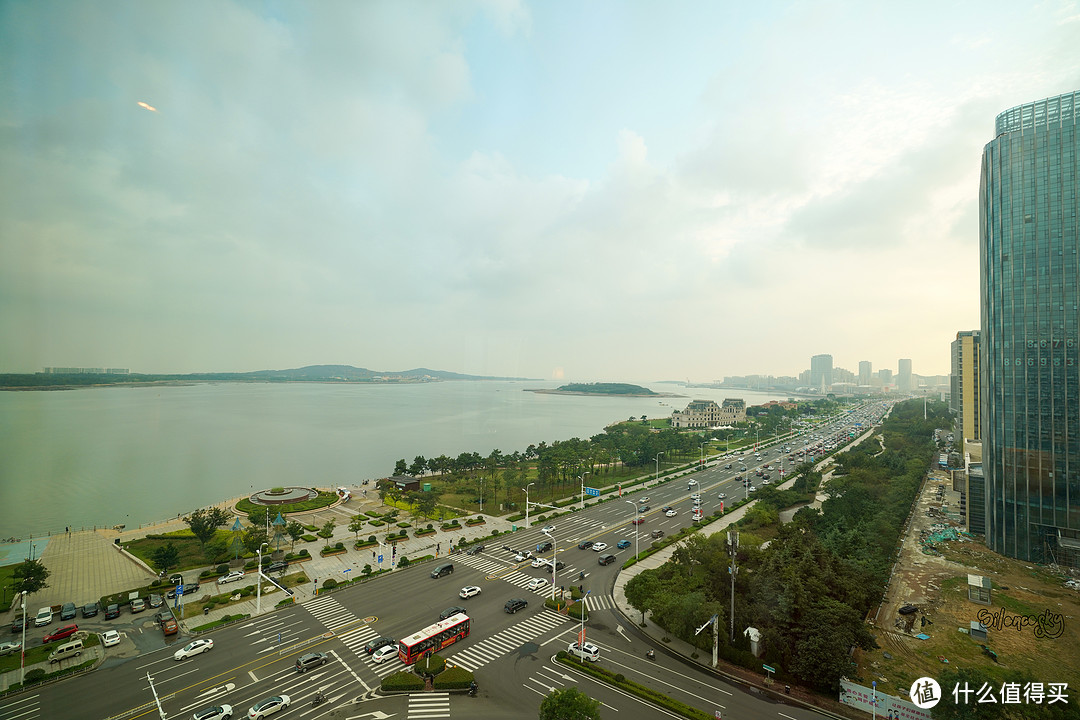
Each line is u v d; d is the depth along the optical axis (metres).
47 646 55.66
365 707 45.34
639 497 132.00
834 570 61.94
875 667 53.62
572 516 113.44
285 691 47.56
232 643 56.59
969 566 87.06
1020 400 93.12
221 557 83.31
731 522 108.50
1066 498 87.81
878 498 114.31
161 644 56.31
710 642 56.38
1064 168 92.56
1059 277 91.62
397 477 145.00
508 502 120.88
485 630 60.34
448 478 148.12
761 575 58.75
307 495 129.50
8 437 107.75
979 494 105.50
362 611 64.88
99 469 144.25
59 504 116.81
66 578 76.44
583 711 37.75
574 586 72.50
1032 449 91.19
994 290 99.31
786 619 53.09
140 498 125.31
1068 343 89.44
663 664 53.69
